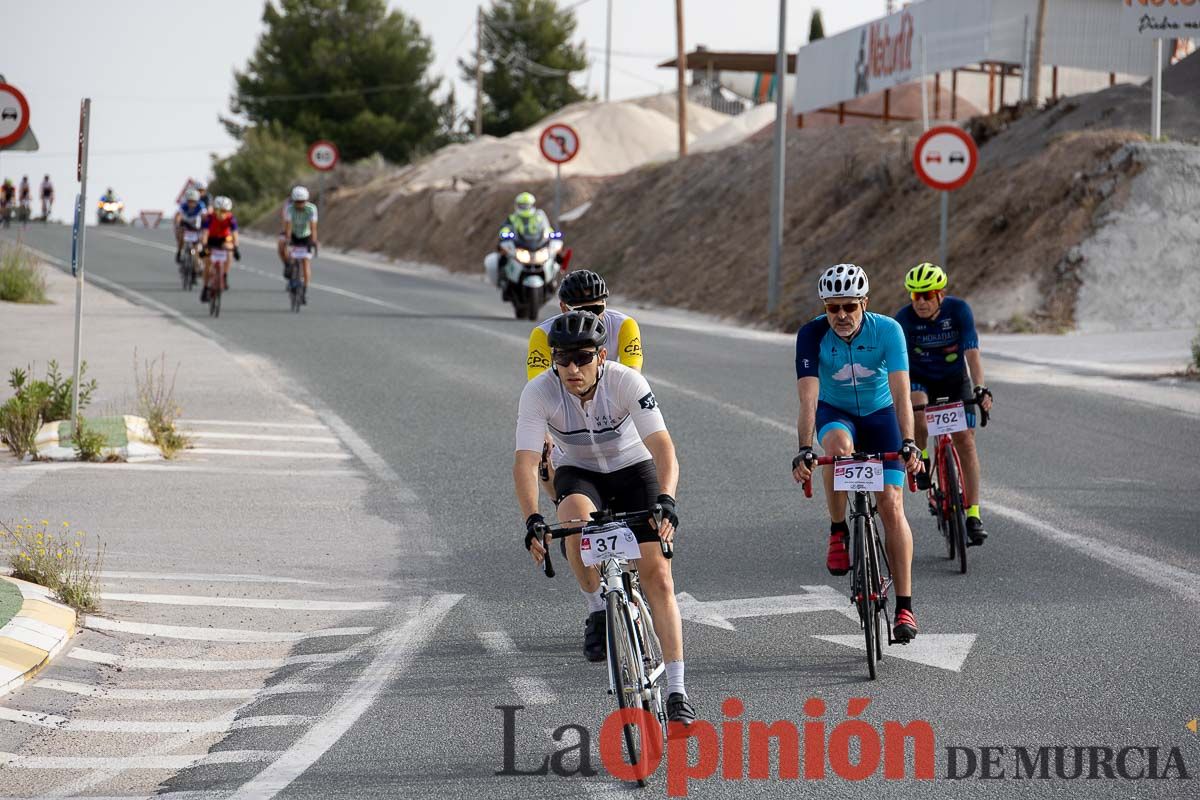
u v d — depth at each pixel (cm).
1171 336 4641
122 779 1194
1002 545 2025
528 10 17825
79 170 2630
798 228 7019
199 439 2911
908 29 7075
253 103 17188
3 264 6056
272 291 6981
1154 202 5219
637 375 1301
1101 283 5053
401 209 12000
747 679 1448
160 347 4412
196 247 6875
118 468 2605
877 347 1614
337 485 2492
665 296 7388
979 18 6675
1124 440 2872
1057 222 5325
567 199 10406
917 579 1858
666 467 1261
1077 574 1856
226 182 16150
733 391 3581
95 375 3753
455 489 2464
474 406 3369
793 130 8744
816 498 2350
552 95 17975
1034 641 1562
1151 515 2195
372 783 1175
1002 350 4469
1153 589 1773
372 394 3534
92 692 1421
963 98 9419
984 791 1141
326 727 1316
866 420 1678
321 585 1850
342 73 16788
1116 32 7012
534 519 1234
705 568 1914
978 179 6069
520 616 1697
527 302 5622
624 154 13425
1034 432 2967
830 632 1616
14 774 1203
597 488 1362
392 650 1564
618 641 1188
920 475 1620
